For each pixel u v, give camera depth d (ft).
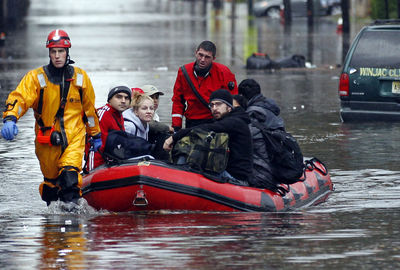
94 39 429.38
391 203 95.35
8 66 299.17
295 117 175.32
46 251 71.41
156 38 438.40
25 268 65.62
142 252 70.38
